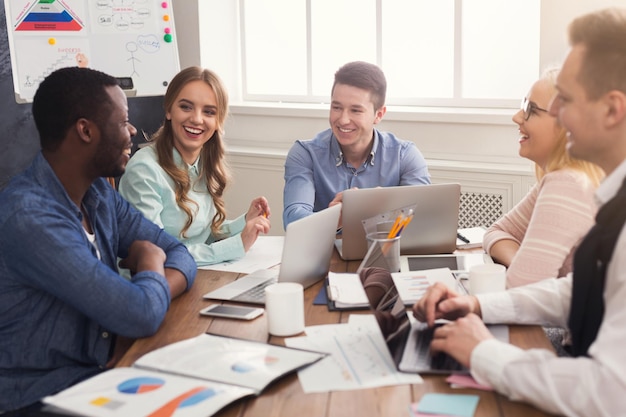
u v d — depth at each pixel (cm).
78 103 174
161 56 380
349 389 133
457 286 185
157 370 141
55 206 171
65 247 165
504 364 128
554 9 326
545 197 187
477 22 379
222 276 208
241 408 127
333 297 180
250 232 229
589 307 130
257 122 424
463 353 136
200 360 144
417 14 396
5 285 171
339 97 262
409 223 219
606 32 128
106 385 133
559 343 207
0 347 173
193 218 245
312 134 409
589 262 129
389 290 183
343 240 218
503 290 173
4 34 371
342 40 418
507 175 352
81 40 359
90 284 163
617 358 116
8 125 380
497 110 374
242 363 142
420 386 134
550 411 122
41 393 171
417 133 377
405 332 158
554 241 183
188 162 251
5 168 381
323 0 419
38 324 173
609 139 131
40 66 349
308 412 125
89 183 184
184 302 186
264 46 443
